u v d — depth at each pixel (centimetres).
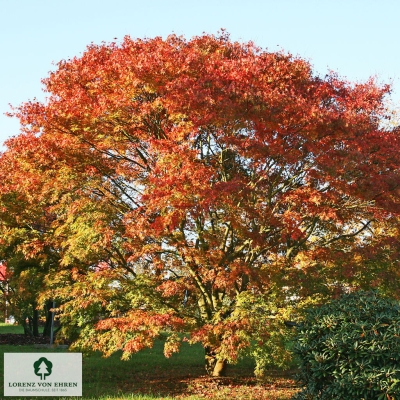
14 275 2581
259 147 1291
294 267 1484
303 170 1414
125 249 1431
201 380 1711
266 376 1798
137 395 1429
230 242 1630
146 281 1493
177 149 1268
